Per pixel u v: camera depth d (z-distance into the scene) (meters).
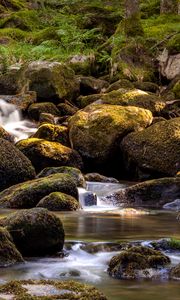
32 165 12.04
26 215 6.41
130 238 7.13
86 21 23.59
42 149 12.87
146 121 14.02
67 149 13.28
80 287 4.81
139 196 10.70
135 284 5.27
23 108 16.44
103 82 18.34
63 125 15.01
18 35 23.64
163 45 20.08
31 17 25.91
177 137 12.60
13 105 16.41
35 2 28.42
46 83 17.06
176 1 23.52
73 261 6.15
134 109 14.19
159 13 25.31
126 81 17.61
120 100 15.34
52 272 5.70
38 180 10.15
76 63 20.00
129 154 13.11
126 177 13.62
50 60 20.25
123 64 19.03
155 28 21.44
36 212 6.45
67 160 13.10
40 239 6.32
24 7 28.72
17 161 11.30
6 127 15.65
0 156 11.18
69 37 21.88
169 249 6.49
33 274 5.59
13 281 4.99
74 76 17.81
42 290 4.72
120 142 13.59
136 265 5.55
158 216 9.22
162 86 18.70
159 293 4.99
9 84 17.86
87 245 6.66
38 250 6.33
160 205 10.56
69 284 4.90
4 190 10.24
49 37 22.61
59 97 17.05
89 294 4.62
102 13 24.50
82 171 13.45
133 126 13.72
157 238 7.15
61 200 9.52
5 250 5.96
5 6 28.31
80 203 10.11
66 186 9.91
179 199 10.50
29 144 12.93
